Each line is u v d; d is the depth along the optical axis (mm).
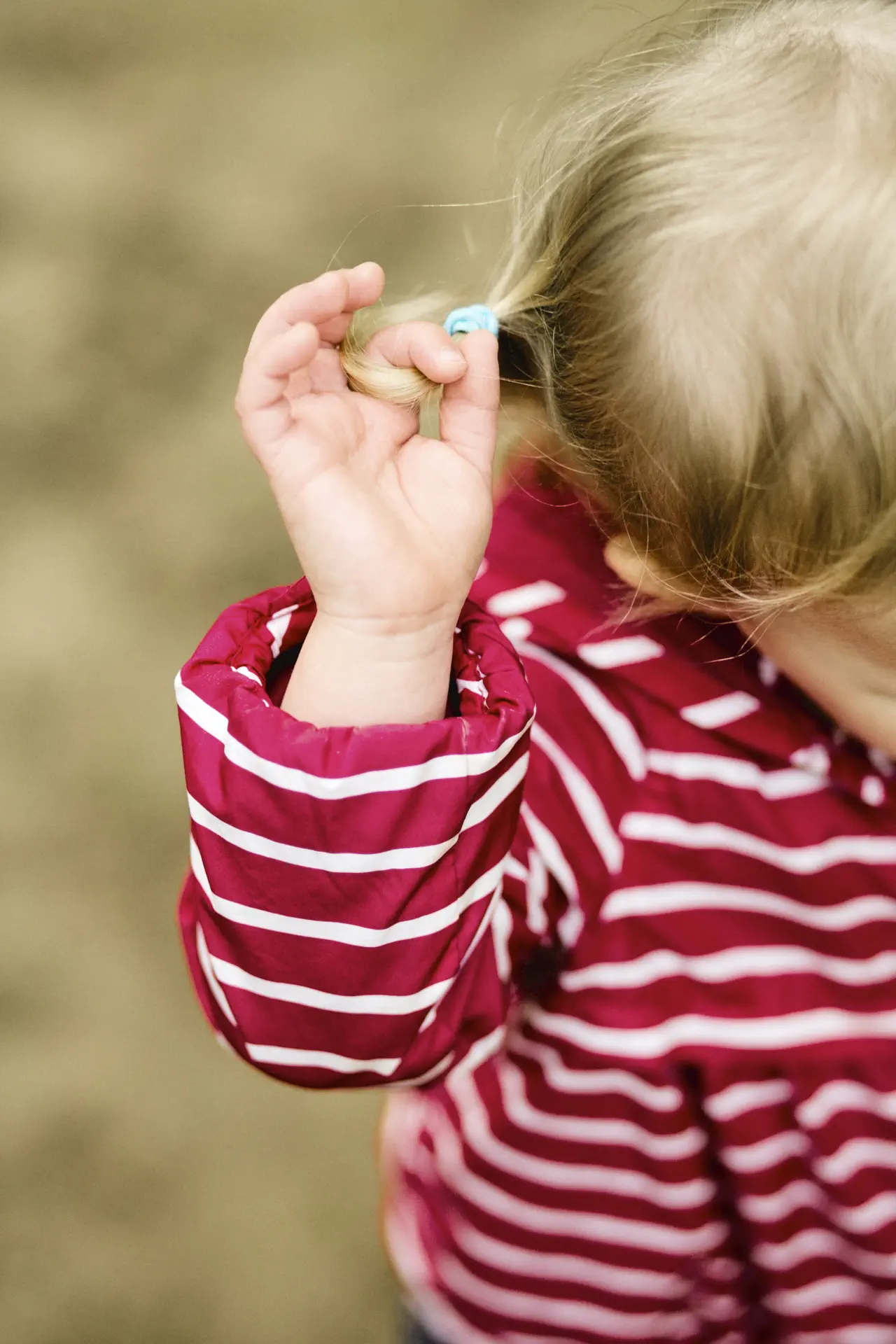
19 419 1584
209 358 1622
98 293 1692
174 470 1528
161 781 1319
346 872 625
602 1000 738
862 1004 735
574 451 672
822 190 610
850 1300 782
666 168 630
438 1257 820
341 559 628
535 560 721
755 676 704
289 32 1986
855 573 617
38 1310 1091
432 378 639
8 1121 1166
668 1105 751
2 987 1222
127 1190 1134
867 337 603
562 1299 798
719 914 725
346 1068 656
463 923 646
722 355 618
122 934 1241
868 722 666
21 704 1377
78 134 1884
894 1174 753
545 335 666
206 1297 1089
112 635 1412
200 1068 1181
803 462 614
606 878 719
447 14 1967
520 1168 774
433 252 1676
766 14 666
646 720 710
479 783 625
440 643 641
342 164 1801
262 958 641
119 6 2057
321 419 633
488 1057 722
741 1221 772
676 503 640
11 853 1290
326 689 638
